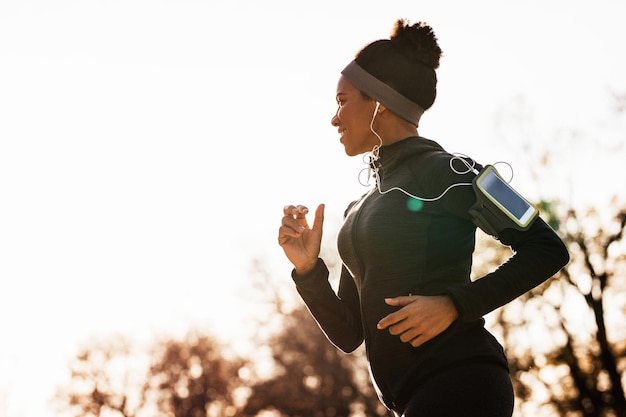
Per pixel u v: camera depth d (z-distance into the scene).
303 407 35.09
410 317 2.07
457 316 2.10
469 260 2.33
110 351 45.50
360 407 34.72
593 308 23.17
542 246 2.15
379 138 2.45
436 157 2.31
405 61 2.43
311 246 2.64
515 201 2.20
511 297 2.12
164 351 45.34
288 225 2.61
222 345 44.88
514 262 2.13
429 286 2.25
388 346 2.25
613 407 23.33
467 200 2.23
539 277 2.13
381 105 2.43
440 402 2.12
